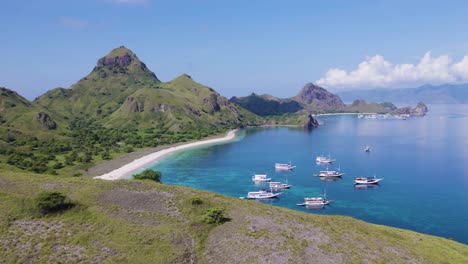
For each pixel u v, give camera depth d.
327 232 69.94
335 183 179.12
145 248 57.75
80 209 68.88
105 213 68.62
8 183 80.62
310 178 190.50
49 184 82.25
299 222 73.88
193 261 57.03
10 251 54.28
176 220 68.75
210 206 76.56
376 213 131.75
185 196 80.38
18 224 61.53
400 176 190.38
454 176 187.50
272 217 74.75
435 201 145.38
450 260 68.19
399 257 64.00
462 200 146.12
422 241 78.56
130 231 62.25
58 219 64.50
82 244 57.31
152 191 82.06
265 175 185.25
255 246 60.75
